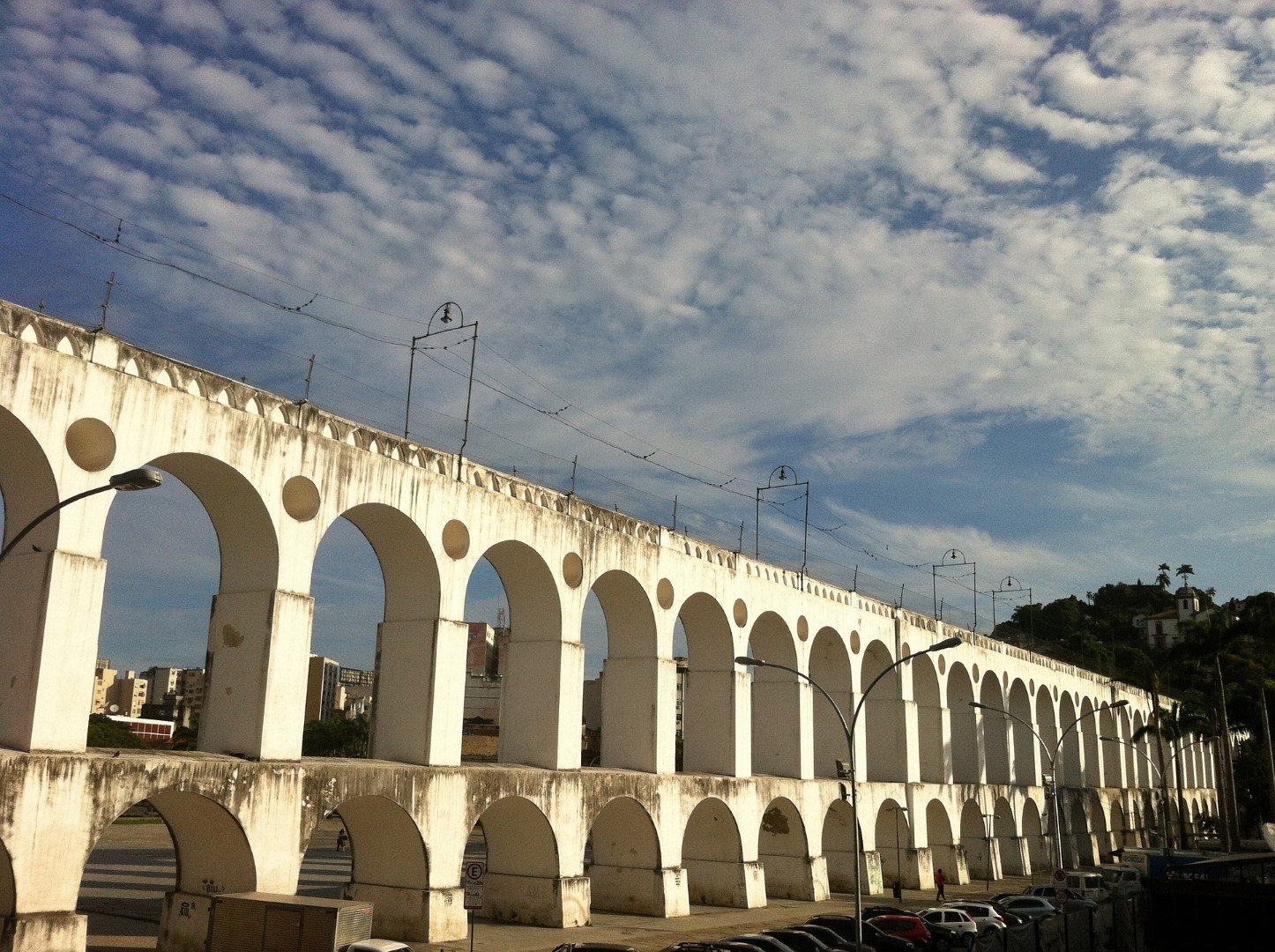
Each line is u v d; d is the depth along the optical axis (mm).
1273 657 93625
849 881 49344
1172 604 162875
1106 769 87188
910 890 52438
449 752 30672
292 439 27484
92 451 23469
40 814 21016
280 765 25812
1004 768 66625
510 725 35562
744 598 44406
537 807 33000
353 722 97625
